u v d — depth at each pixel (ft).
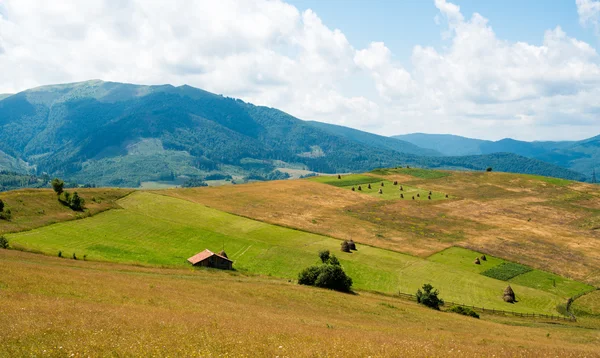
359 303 199.93
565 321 245.65
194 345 71.97
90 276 159.53
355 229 406.21
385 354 78.69
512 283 309.01
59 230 294.87
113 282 152.97
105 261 239.09
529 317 247.09
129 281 162.30
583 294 296.71
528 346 125.18
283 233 368.27
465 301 265.54
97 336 71.15
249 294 180.14
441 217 473.67
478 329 174.29
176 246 304.71
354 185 609.83
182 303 132.36
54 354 60.64
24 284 120.98
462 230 430.61
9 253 198.49
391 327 145.18
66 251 250.57
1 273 129.80
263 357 69.10
